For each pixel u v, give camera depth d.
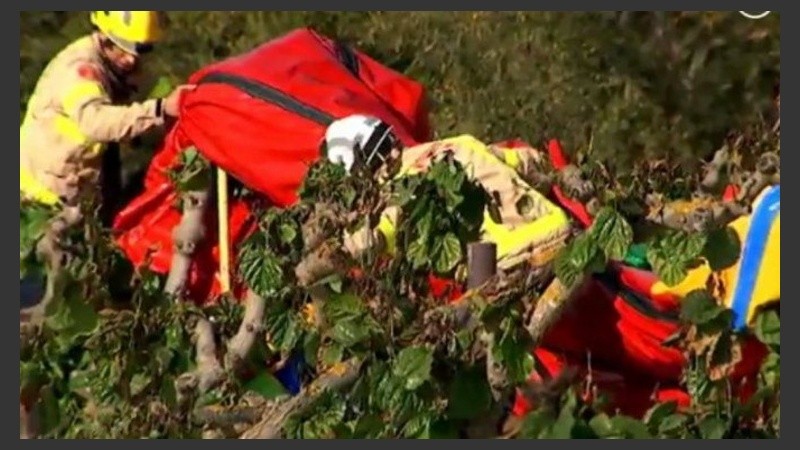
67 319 11.52
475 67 18.58
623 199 10.42
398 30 18.75
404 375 10.32
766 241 10.88
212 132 13.05
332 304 10.68
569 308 11.42
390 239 11.08
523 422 10.47
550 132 18.05
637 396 11.93
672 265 10.38
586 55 18.38
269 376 11.59
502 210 11.48
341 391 10.66
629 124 17.97
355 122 12.23
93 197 14.24
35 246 11.73
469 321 10.42
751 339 11.10
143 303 11.73
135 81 16.03
